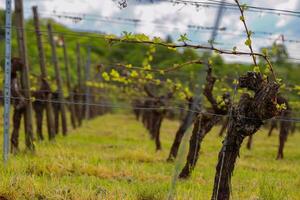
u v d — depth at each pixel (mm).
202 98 13938
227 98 13125
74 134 27141
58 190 9094
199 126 13352
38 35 20203
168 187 10523
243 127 8312
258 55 8164
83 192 9094
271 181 12539
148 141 26656
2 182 9227
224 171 8438
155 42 8062
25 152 15141
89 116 43719
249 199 10156
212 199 8531
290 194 10977
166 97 22797
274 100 8109
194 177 13398
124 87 28484
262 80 8352
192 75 21109
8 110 12484
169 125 42031
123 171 12734
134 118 54781
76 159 12969
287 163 20078
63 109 25422
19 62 15234
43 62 20656
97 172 12195
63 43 32188
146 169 13750
